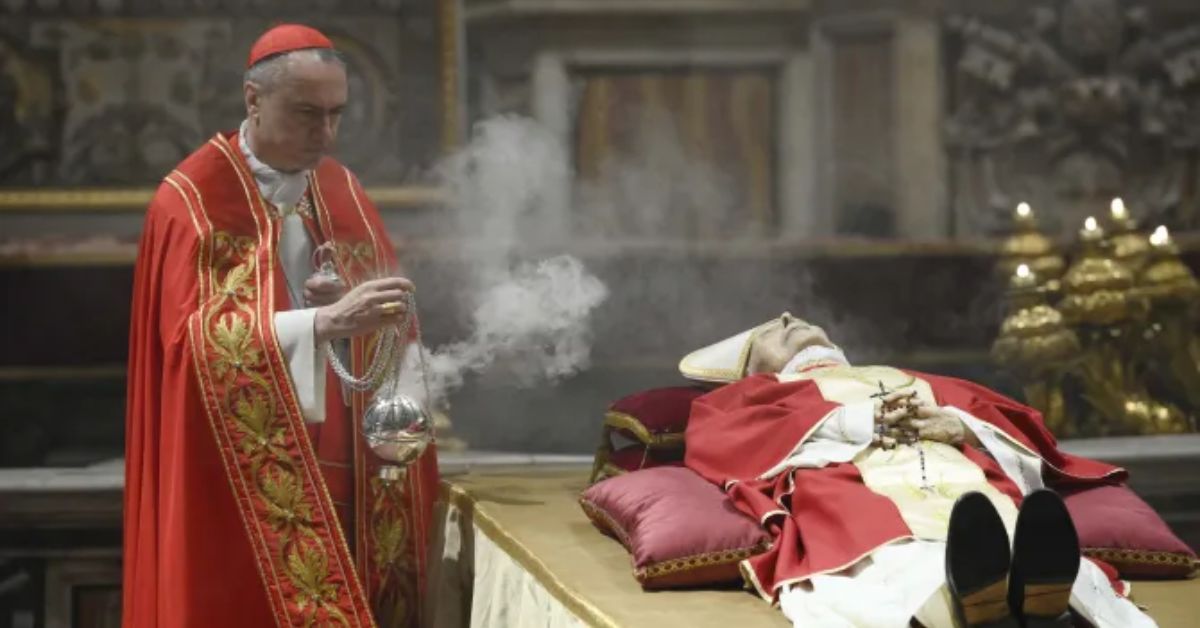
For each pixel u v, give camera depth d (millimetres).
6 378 16078
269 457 10148
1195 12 17828
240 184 10727
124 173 16250
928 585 7598
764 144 17750
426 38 16578
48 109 16172
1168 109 17750
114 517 13617
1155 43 17812
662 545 8523
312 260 10961
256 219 10688
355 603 10227
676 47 17484
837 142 17906
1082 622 7691
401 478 10727
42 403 16156
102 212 16219
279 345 10133
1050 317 14867
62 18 16188
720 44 17578
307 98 10453
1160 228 15422
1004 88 17734
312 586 10164
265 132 10625
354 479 11008
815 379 9891
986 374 17047
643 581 8492
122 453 15898
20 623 13648
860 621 7543
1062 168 17812
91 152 16234
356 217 11344
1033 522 7250
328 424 10961
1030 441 9688
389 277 11203
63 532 13648
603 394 16547
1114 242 15445
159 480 10453
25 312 16141
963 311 17203
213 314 10234
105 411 16234
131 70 16281
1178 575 9078
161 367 10547
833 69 17875
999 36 17750
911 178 17766
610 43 17391
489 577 10453
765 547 8586
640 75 17500
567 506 10992
